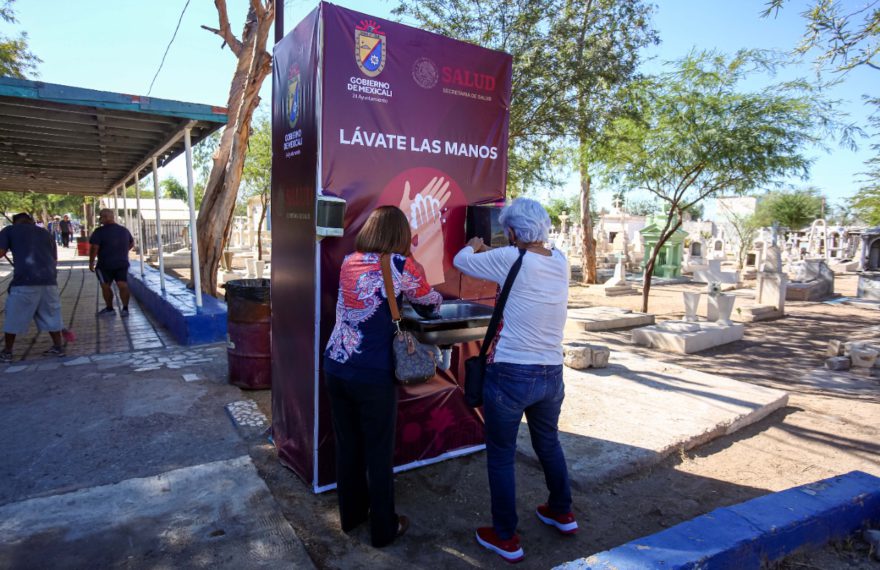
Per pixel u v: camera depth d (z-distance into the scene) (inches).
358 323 108.3
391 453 113.0
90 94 220.8
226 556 108.1
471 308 138.6
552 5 363.6
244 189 917.8
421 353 108.3
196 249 294.0
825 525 109.1
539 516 127.7
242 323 205.6
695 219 1418.6
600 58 373.7
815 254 1021.8
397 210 112.1
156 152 336.5
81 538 112.4
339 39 125.0
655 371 251.8
